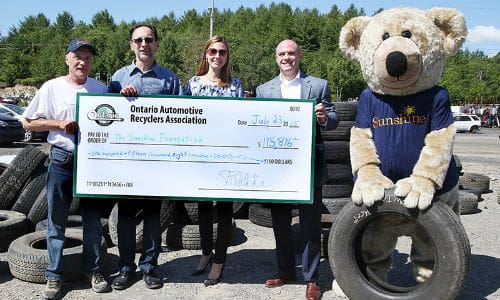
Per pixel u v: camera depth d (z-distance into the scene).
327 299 4.67
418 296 4.08
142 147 4.68
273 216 4.96
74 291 4.75
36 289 4.78
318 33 128.25
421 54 4.17
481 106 66.38
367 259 4.77
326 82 4.87
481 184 10.78
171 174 4.71
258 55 72.69
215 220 6.34
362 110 4.56
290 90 4.85
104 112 4.63
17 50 120.31
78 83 4.71
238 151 4.69
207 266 5.44
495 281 5.25
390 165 4.37
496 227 7.68
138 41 4.72
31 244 5.26
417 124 4.30
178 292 4.78
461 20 4.31
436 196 4.32
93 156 4.65
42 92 4.55
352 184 7.72
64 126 4.44
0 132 17.30
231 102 4.65
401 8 4.52
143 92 4.79
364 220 4.26
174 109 4.65
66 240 5.58
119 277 4.83
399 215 4.18
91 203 4.77
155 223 4.84
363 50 4.48
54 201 4.62
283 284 5.04
